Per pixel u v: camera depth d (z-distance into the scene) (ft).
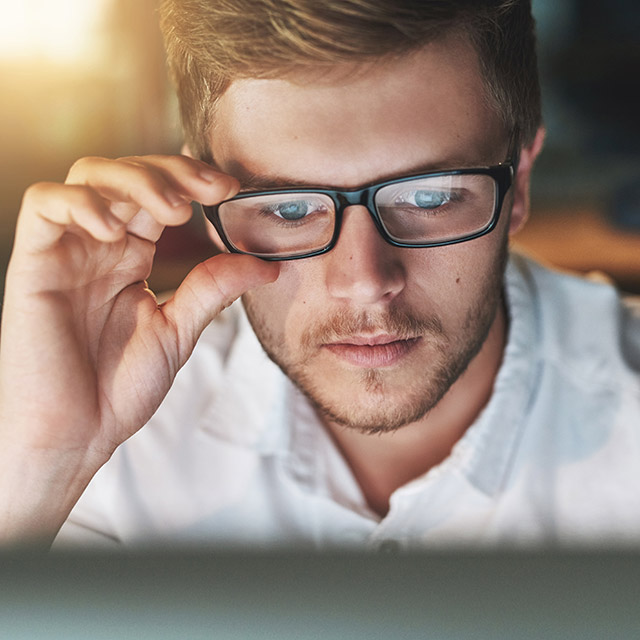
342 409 2.94
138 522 3.67
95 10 7.88
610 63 9.61
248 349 3.83
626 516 3.45
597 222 7.99
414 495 3.39
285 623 0.88
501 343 3.60
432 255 2.70
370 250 2.58
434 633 0.86
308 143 2.54
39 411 2.80
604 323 3.74
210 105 2.73
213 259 2.89
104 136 8.15
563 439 3.57
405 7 2.37
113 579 0.92
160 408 3.84
